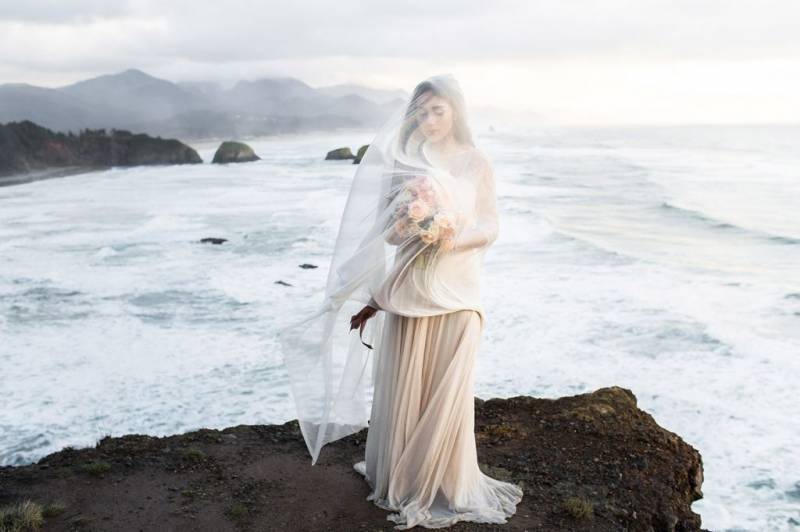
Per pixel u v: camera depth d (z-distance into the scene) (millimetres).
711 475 7152
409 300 3111
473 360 3221
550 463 3844
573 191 36656
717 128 177125
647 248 20703
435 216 2939
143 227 26219
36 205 36938
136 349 11000
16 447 7523
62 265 18734
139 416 8336
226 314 13141
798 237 21719
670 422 8359
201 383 9406
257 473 3740
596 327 11938
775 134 118875
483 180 3207
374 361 3512
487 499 3369
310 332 3307
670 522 3377
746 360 10266
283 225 25938
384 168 3193
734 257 19062
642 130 168875
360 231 3246
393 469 3281
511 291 14492
